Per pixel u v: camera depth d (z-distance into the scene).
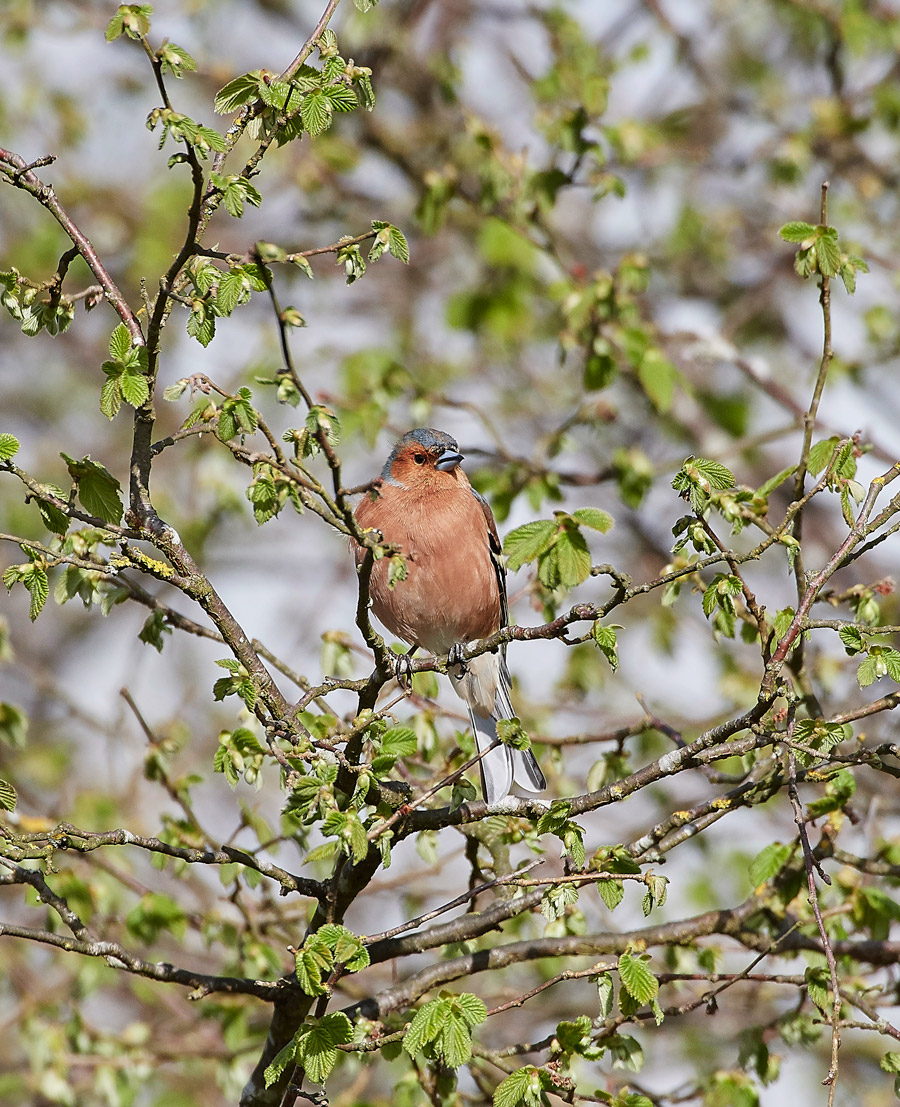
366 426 12.90
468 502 10.61
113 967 7.59
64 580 8.07
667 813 13.03
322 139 16.05
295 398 6.42
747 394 17.70
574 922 9.20
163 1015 12.84
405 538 10.30
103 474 7.20
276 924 10.25
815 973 7.70
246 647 7.49
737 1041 10.55
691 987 11.75
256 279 6.50
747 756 9.06
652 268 17.39
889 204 17.22
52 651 17.69
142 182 17.31
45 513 7.20
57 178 16.83
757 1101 8.84
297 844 9.64
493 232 15.90
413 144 16.97
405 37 16.59
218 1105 12.12
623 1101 7.12
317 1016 6.84
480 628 10.67
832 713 11.47
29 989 11.65
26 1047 10.76
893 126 16.23
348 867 7.84
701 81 17.91
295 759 6.70
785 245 17.22
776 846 8.70
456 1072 8.56
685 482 7.13
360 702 7.48
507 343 16.52
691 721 12.81
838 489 7.46
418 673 10.00
